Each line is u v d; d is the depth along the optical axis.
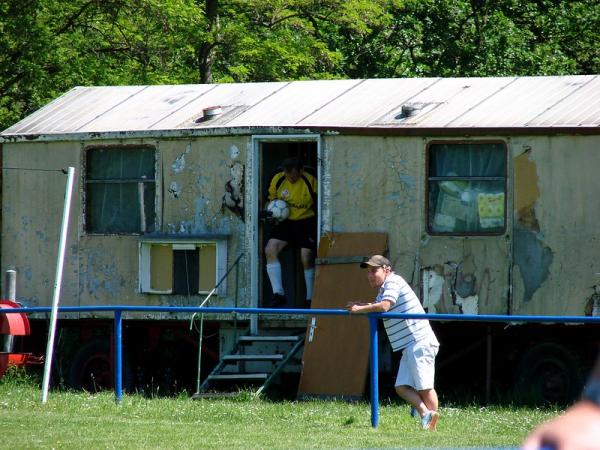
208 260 54.69
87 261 57.16
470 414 42.72
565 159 48.56
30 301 58.34
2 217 59.03
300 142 55.34
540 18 110.88
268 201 54.38
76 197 57.47
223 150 54.53
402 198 51.19
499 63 104.62
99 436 34.88
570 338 48.97
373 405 37.75
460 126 50.22
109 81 90.69
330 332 50.53
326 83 58.34
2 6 87.38
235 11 96.56
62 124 58.84
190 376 59.31
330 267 51.50
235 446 32.88
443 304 50.28
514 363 52.34
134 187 56.56
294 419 40.44
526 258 49.06
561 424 10.39
